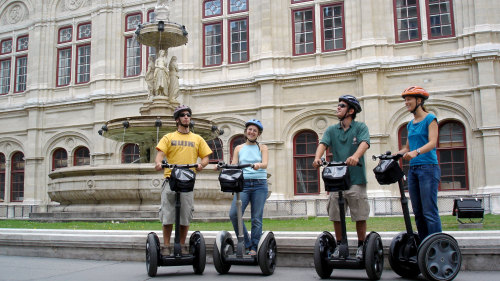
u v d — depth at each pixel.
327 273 5.63
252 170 6.37
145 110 15.95
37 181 28.06
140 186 13.36
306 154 22.97
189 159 6.38
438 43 21.50
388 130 21.45
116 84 27.14
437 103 20.86
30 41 29.77
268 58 23.56
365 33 22.19
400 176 5.46
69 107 27.95
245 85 24.05
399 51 22.05
